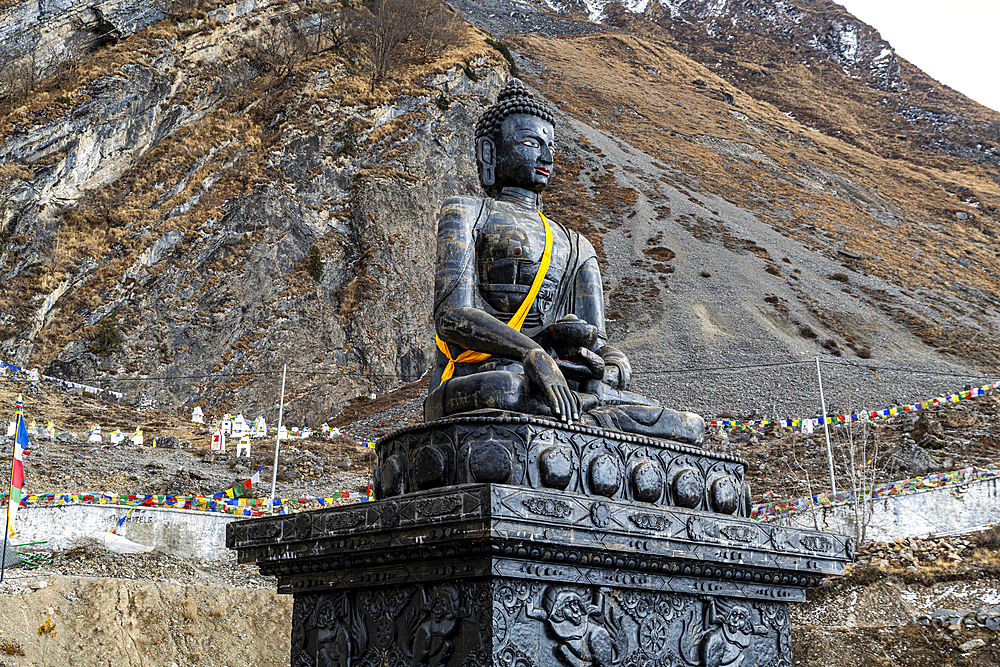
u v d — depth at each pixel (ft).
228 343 173.78
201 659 61.46
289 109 207.82
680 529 15.97
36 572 65.10
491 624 14.12
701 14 550.36
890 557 70.54
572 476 15.90
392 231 202.28
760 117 391.86
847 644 61.36
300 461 112.16
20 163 171.53
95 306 163.02
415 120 221.25
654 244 225.76
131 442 113.80
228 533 18.24
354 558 16.24
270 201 191.62
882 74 501.56
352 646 16.47
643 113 343.05
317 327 183.21
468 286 19.51
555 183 259.60
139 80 191.42
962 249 280.51
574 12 530.27
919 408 124.16
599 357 18.65
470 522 13.88
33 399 134.62
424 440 16.48
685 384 155.53
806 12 547.90
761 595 17.90
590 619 15.24
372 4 249.55
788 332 185.57
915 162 398.62
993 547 69.56
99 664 57.41
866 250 250.98
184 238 179.83
